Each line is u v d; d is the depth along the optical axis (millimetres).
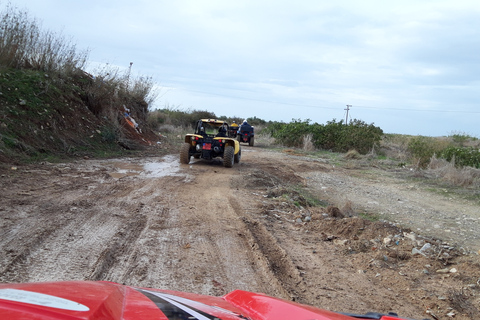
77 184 8641
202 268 4781
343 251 6188
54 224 5699
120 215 6586
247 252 5523
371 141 24844
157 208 7316
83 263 4480
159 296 1785
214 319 1616
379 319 2514
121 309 1392
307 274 5094
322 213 8438
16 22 14234
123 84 20766
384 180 14977
